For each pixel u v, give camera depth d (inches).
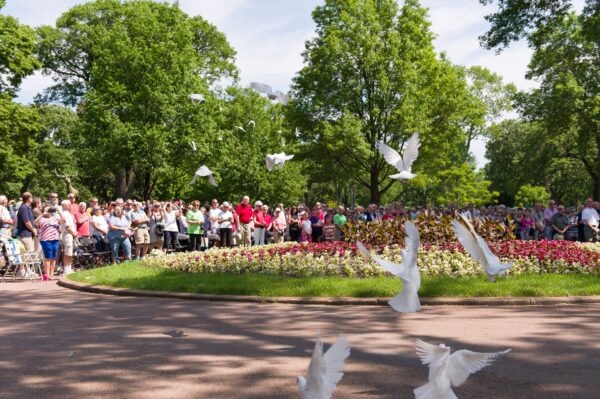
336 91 1435.8
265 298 424.2
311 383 96.1
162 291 468.8
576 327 313.0
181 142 1408.7
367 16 1427.2
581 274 471.8
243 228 836.0
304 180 2134.6
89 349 279.4
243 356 261.3
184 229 856.9
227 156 1622.8
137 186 1786.4
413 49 1444.4
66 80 1830.7
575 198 2593.5
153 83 1403.8
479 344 276.4
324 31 1478.8
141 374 233.1
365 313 370.9
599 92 1429.6
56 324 348.8
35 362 255.3
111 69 1409.9
